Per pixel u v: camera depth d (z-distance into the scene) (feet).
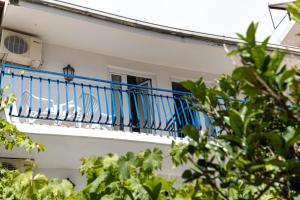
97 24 25.55
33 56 25.35
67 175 24.03
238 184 6.87
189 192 8.25
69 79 27.04
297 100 5.13
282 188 5.52
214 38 28.50
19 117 21.86
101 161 8.55
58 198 9.39
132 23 26.32
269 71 4.83
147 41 28.02
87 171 8.66
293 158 5.25
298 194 5.09
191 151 5.96
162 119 29.81
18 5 23.15
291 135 5.09
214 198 6.44
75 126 23.52
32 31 26.11
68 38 27.27
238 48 5.31
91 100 23.18
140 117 29.96
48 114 21.62
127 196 7.88
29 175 9.11
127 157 8.14
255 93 5.08
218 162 5.68
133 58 30.55
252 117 5.50
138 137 22.97
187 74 32.50
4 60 24.81
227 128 6.27
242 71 4.90
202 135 5.95
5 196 10.67
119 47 28.84
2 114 20.70
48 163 23.43
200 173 5.74
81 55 28.60
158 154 8.19
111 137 22.22
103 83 28.68
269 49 24.14
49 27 25.81
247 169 5.31
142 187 7.77
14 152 21.89
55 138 21.20
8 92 24.11
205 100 6.41
